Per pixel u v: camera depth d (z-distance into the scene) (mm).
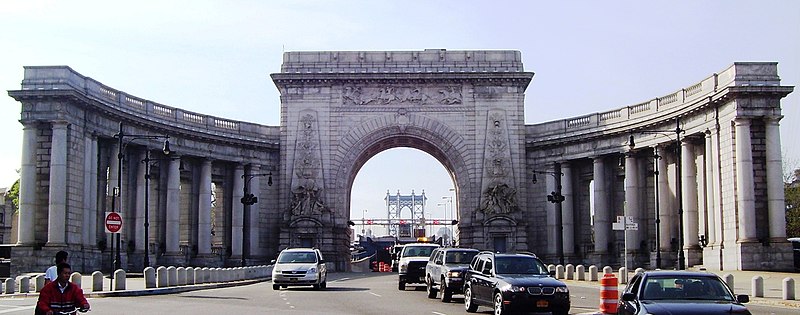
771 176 68375
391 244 171000
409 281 54781
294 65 97812
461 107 97250
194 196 92750
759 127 69062
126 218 82250
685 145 78688
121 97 80062
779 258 67500
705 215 76312
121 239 80562
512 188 95500
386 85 97500
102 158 78875
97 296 45812
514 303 32719
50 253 68062
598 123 91188
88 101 72312
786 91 68000
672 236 81625
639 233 85938
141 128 82688
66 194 69938
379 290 54906
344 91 97438
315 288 55594
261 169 97750
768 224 68625
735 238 69250
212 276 61312
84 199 73062
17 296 46125
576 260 94562
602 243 89938
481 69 97438
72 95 69500
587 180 95875
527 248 95438
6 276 68812
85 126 73500
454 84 97438
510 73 96562
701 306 23359
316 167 96250
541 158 96812
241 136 95812
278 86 97938
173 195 86812
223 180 96750
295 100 97438
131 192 83125
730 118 69938
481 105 97125
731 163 69938
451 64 97688
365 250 170875
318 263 55281
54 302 19234
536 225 96812
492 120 96812
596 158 90875
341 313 35594
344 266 96750
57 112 69375
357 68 97500
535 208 96875
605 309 33969
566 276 69688
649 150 85500
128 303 40562
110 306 38375
